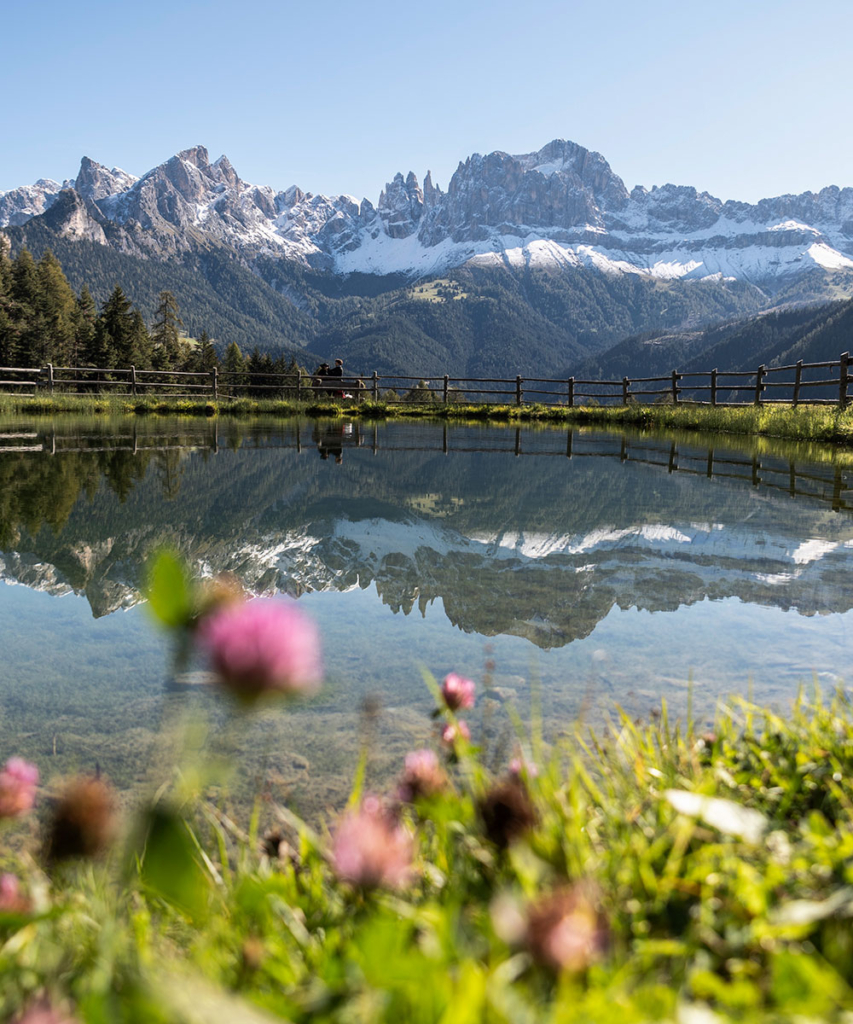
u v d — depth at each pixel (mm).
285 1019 651
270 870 1048
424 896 932
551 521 4523
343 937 829
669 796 985
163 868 549
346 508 4926
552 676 2117
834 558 3602
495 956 687
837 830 1104
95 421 16438
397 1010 608
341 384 24750
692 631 2525
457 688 1233
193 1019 504
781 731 1488
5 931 854
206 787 1511
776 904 891
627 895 923
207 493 5496
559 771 1537
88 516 4469
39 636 2443
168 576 471
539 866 809
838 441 11008
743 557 3596
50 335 57125
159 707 1902
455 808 1009
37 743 1685
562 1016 597
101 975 655
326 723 1820
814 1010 642
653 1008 659
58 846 594
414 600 2865
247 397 25219
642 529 4289
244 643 430
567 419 18734
